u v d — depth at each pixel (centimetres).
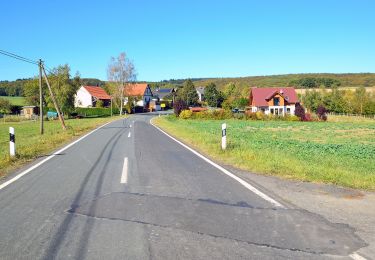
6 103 8600
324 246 502
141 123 4466
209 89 10788
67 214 647
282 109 7706
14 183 906
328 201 730
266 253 478
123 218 623
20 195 784
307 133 3309
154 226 582
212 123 4806
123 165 1175
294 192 805
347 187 852
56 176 995
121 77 8844
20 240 523
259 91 7969
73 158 1347
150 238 530
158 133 2673
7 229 569
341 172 1009
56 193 801
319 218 622
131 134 2570
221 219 618
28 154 1420
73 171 1071
